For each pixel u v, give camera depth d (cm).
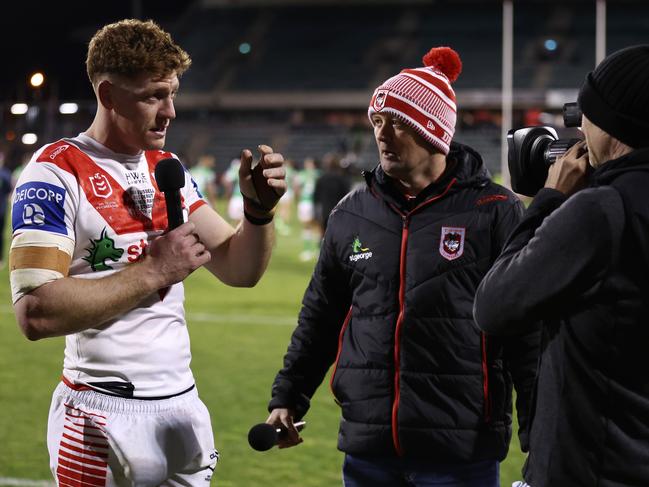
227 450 548
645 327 200
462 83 4106
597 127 207
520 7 4469
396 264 278
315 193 1550
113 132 260
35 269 241
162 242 245
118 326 257
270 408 298
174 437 262
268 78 4453
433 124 274
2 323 984
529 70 4134
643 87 199
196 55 4669
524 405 265
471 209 276
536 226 215
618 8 4344
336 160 1546
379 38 4544
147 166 270
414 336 273
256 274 284
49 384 710
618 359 201
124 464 255
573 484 205
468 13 4538
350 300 299
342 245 288
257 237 277
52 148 257
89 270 256
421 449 271
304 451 548
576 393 205
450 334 272
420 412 271
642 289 200
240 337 906
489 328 213
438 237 275
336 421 613
